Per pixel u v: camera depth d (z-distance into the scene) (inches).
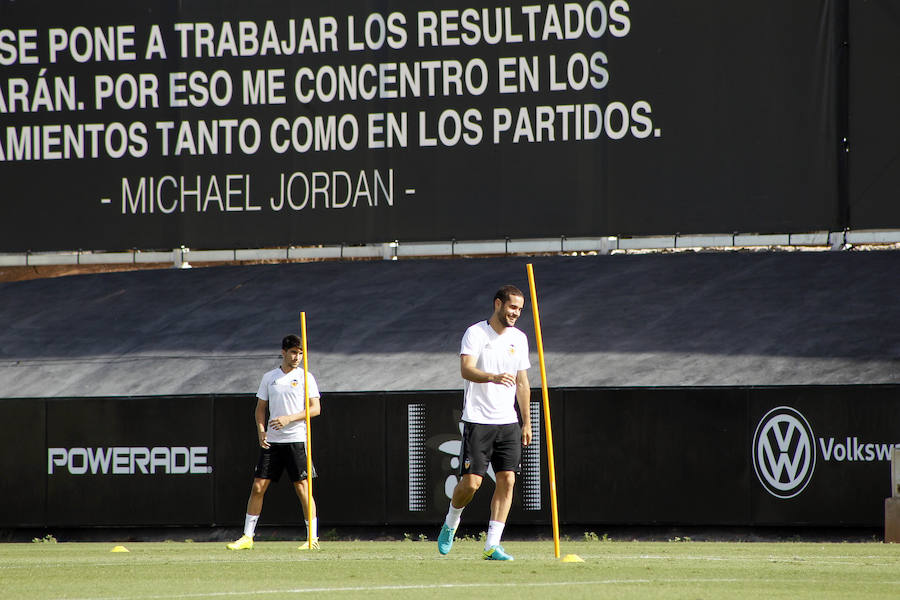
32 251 2487.7
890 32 2183.8
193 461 1788.9
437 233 2357.3
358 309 2135.8
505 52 2340.1
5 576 871.7
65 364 2018.9
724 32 2255.2
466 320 2031.3
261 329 2084.2
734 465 1648.6
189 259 2440.9
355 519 1726.1
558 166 2316.7
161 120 2456.9
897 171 2178.9
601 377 1769.2
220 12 2442.2
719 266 2186.3
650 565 940.6
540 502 1689.2
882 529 1598.2
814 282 2058.3
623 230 2288.4
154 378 1925.4
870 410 1611.7
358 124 2390.5
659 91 2279.8
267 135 2420.0
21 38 2503.7
